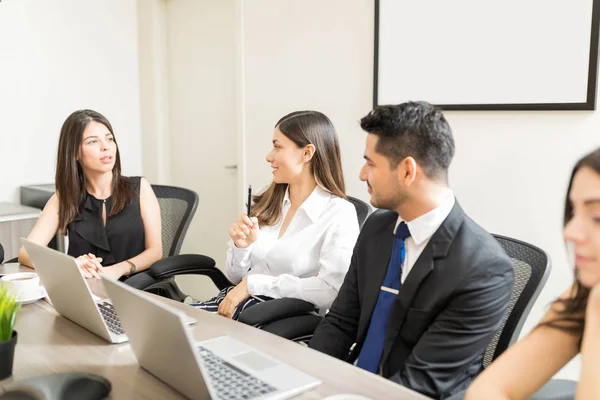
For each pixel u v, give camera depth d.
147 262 2.17
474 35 2.27
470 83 2.30
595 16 1.98
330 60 2.76
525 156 2.20
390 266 1.38
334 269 1.78
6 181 3.27
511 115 2.21
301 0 2.84
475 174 2.34
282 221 2.01
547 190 2.15
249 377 1.02
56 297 1.36
